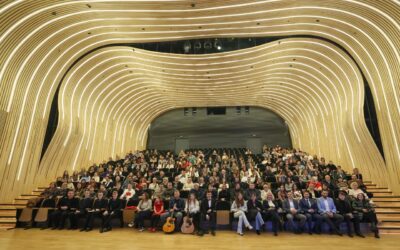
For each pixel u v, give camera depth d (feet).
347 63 35.12
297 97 50.55
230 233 22.27
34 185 33.12
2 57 26.73
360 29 28.04
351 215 21.89
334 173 33.04
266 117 61.11
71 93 38.99
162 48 41.14
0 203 28.14
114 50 38.37
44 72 32.58
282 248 17.72
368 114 35.42
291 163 38.81
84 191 28.07
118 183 30.35
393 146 28.86
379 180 32.09
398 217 24.76
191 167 37.47
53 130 37.60
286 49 38.09
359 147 35.45
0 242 18.89
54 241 19.31
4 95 27.89
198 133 61.46
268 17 28.94
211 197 24.31
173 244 18.60
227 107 62.39
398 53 25.98
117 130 53.11
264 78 46.32
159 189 27.43
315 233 22.26
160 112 62.64
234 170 35.17
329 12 27.32
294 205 23.90
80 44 32.76
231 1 26.25
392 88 28.09
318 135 47.75
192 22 29.81
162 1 25.86
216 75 45.24
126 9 26.89
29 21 26.27
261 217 22.62
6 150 28.68
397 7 23.03
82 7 26.11
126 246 18.01
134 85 48.88
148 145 62.95
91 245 18.25
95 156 45.21
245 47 40.45
